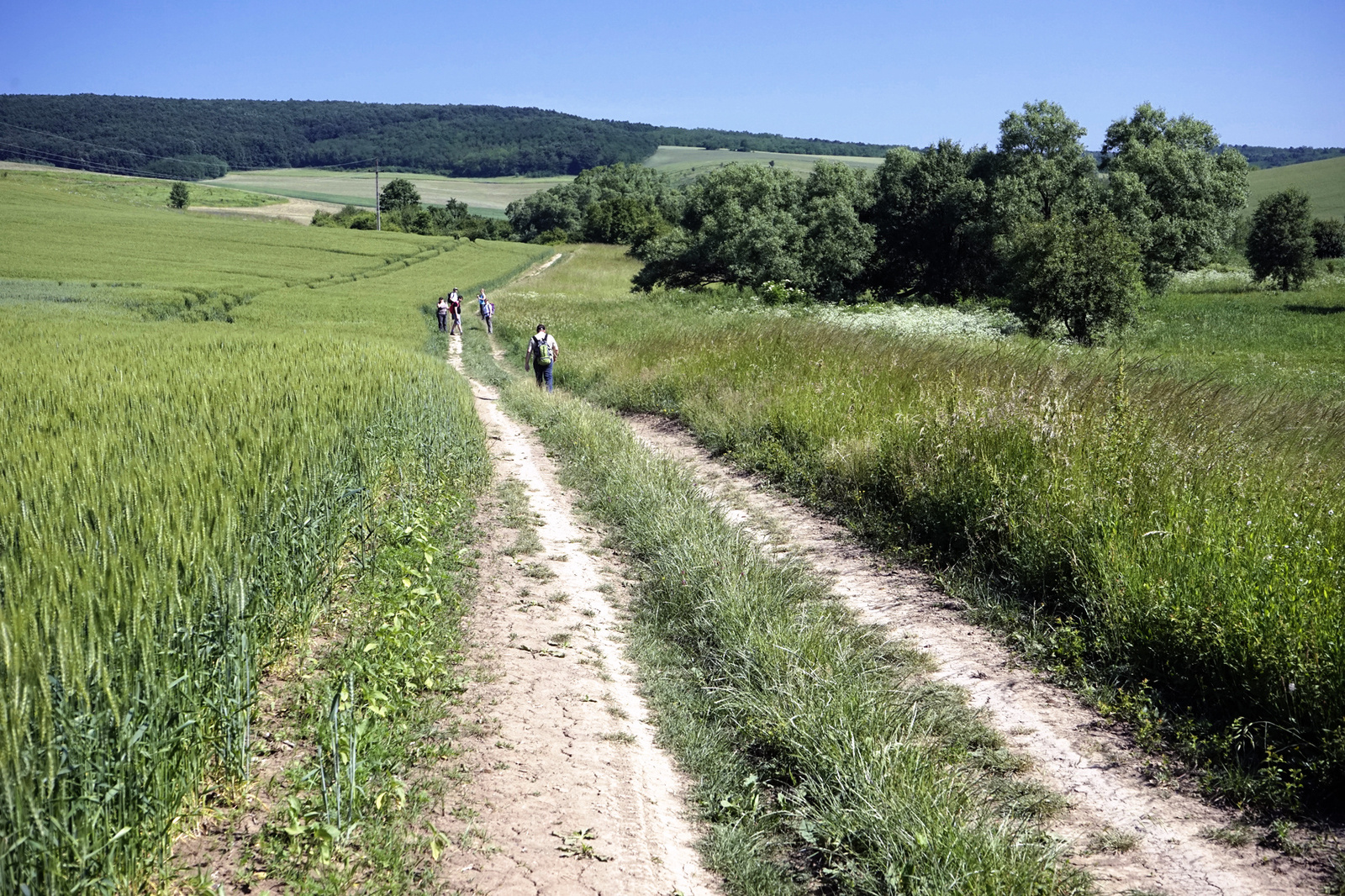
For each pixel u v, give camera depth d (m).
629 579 7.29
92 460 5.52
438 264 75.12
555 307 41.34
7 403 7.90
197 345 16.34
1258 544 5.44
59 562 3.63
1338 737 4.01
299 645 5.01
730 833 3.82
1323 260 57.00
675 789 4.24
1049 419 8.25
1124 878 3.56
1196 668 4.97
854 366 13.35
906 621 6.36
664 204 125.94
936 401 10.16
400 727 4.23
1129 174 36.75
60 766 2.79
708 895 3.46
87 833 2.77
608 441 11.98
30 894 2.53
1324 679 4.24
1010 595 6.57
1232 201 38.59
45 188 118.19
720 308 37.31
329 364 12.69
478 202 176.75
